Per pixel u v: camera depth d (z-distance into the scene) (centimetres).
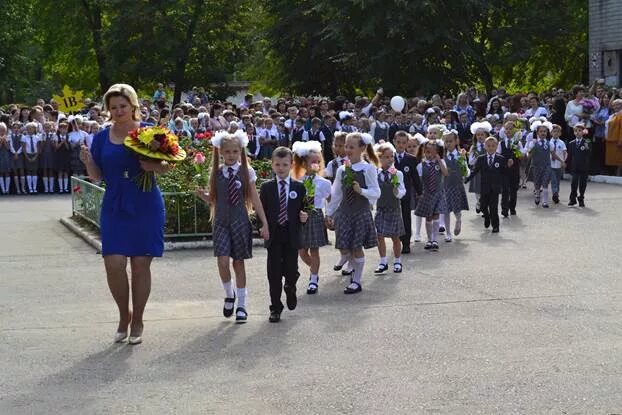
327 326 955
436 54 3809
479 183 1838
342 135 1389
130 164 891
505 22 3975
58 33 5219
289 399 724
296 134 2638
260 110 2883
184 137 1973
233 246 981
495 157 1644
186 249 1462
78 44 5100
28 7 4991
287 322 976
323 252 1430
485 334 908
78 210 1848
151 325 972
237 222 978
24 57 5009
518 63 4125
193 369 809
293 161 1128
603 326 936
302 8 4088
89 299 1112
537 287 1138
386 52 3644
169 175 1576
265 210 991
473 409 692
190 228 1508
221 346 883
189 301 1088
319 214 1139
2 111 2883
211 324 973
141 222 895
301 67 4275
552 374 773
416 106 2819
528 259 1348
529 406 696
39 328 966
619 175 2511
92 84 5594
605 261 1320
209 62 4778
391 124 2662
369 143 1141
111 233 895
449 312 1008
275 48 4259
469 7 3622
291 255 994
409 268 1291
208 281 1207
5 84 5022
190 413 697
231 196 975
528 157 2083
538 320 963
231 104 3103
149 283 905
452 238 1580
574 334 905
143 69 4581
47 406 718
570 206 2000
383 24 3616
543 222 1759
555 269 1261
